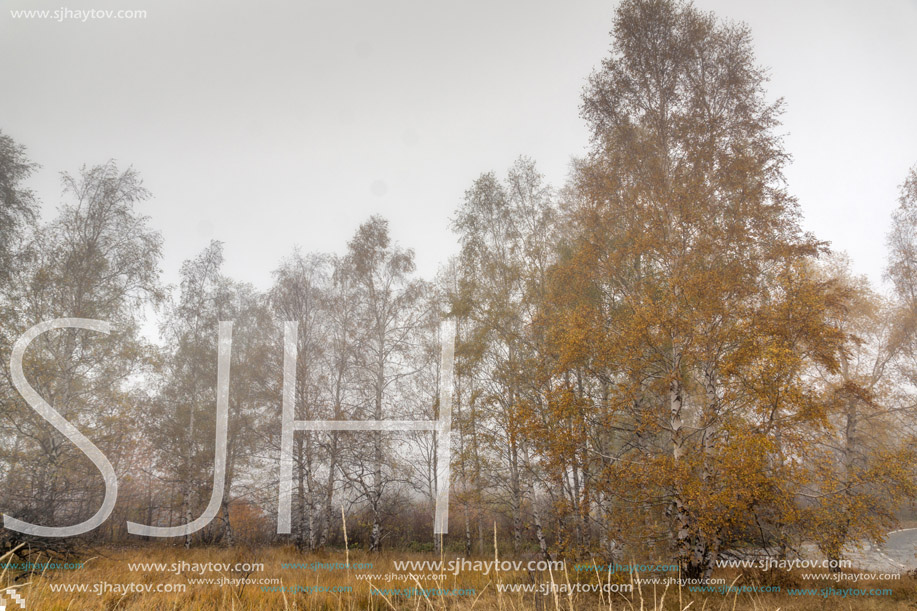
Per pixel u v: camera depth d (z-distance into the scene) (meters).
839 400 8.37
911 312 13.34
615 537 8.45
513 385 12.66
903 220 14.05
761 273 8.66
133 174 15.75
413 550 18.03
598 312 9.93
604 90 10.48
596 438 10.73
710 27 10.17
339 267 18.81
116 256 15.23
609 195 10.16
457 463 12.97
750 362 7.60
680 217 9.06
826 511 7.31
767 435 7.30
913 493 7.47
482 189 15.29
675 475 7.50
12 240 13.58
